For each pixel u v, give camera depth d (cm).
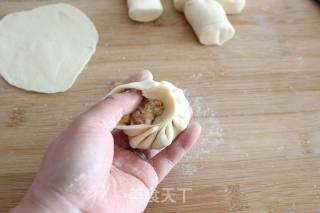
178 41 39
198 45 39
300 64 38
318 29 41
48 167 23
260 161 32
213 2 40
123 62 37
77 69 36
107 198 25
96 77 36
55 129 33
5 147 32
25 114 33
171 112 27
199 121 34
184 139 30
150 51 38
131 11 39
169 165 30
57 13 40
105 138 24
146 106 28
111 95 26
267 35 40
